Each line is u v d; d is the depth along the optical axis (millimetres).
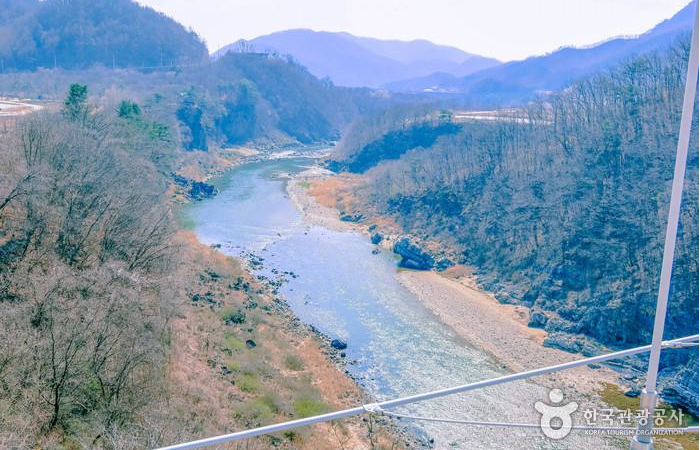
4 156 58938
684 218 70812
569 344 66875
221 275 80500
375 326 72938
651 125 90750
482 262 94438
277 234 113125
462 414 53625
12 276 47844
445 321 74688
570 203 87875
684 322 63875
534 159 106438
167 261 59312
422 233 110688
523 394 57094
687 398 51750
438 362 63906
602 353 65312
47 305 39688
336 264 96688
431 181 123375
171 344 54000
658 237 71312
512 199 100125
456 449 48406
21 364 35438
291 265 95312
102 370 39250
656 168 81625
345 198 140250
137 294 44938
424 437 50125
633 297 68250
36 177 53688
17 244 52219
